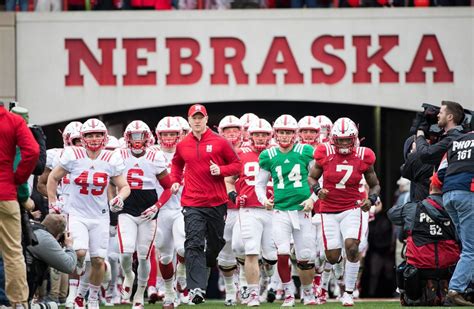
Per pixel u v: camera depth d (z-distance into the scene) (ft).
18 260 102.68
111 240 158.20
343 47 211.00
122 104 212.02
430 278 126.00
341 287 173.06
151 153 133.49
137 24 211.82
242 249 145.59
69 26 212.43
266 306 142.00
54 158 138.82
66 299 148.46
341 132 132.77
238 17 211.00
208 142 126.72
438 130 127.65
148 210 129.08
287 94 211.00
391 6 212.02
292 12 211.00
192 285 122.42
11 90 212.02
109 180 130.21
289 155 135.44
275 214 135.95
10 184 102.32
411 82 211.41
